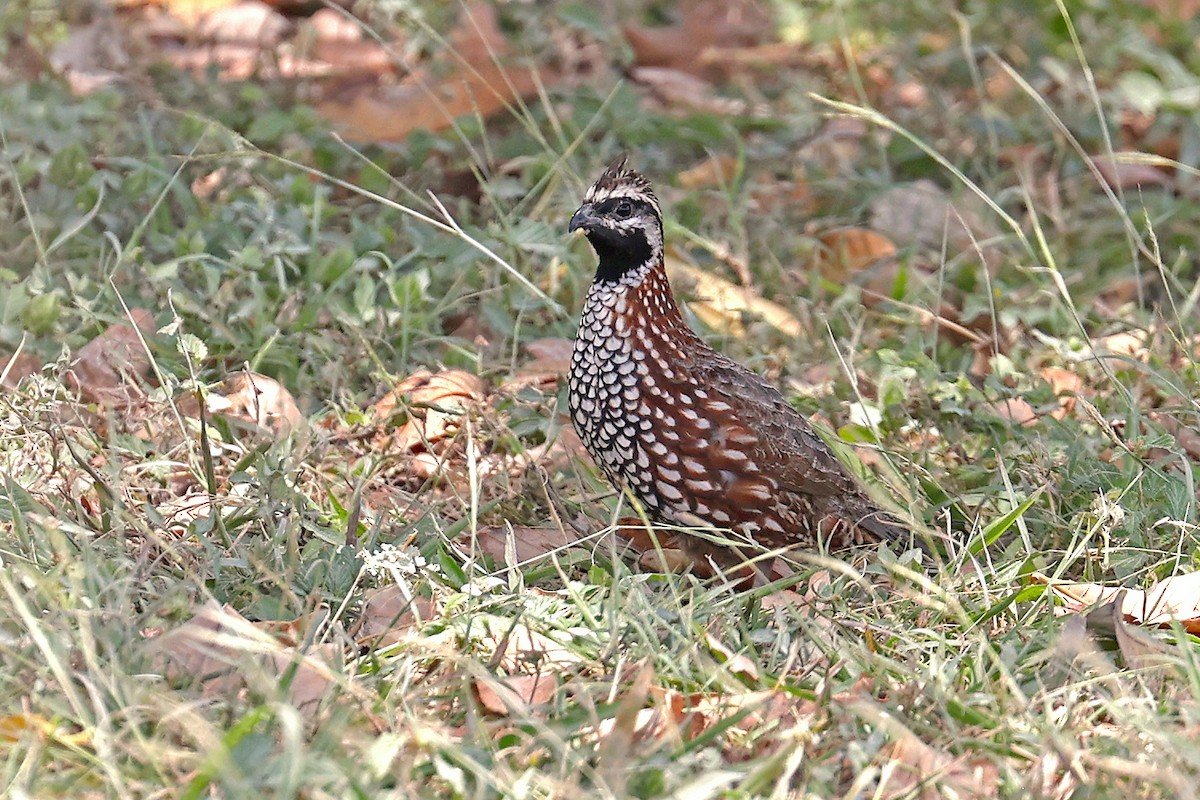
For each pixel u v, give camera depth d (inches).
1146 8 703.7
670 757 273.1
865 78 668.7
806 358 479.2
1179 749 268.7
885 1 714.2
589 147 573.0
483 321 484.1
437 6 677.3
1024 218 579.5
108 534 331.9
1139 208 563.5
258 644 275.4
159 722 266.4
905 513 359.9
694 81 663.8
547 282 504.1
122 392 407.2
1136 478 383.6
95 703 262.4
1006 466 406.6
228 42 670.5
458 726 292.8
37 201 496.7
